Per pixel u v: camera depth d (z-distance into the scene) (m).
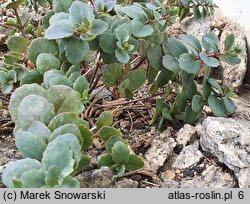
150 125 0.29
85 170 0.23
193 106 0.27
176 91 0.30
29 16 0.33
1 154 0.26
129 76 0.27
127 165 0.23
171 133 0.28
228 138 0.25
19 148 0.19
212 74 0.34
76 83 0.24
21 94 0.22
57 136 0.20
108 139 0.23
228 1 0.37
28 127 0.21
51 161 0.18
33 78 0.26
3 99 0.29
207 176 0.25
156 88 0.28
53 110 0.21
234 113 0.30
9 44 0.29
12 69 0.29
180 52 0.27
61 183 0.18
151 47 0.27
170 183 0.25
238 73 0.33
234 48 0.27
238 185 0.24
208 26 0.37
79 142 0.20
